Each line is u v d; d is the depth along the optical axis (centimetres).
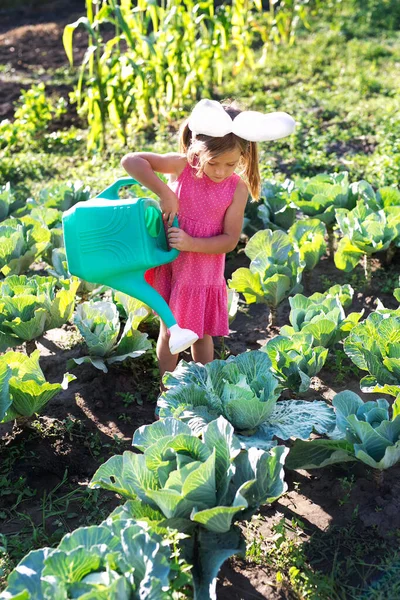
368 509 301
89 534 234
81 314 387
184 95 816
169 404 304
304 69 942
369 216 464
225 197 336
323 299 402
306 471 327
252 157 339
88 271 312
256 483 268
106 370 375
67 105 890
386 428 286
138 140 771
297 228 477
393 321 340
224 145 308
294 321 378
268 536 292
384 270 497
